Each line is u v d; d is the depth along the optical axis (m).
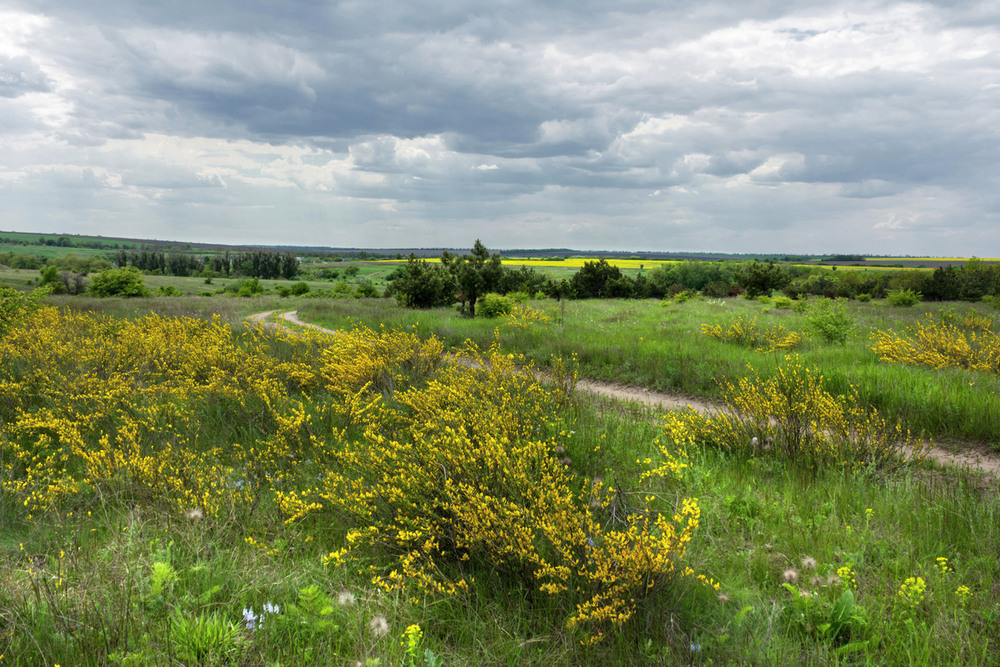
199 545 3.41
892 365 9.88
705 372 10.12
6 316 11.12
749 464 5.25
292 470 5.07
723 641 2.59
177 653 2.32
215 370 8.12
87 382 7.24
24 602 2.63
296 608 2.68
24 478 4.74
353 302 39.00
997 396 7.11
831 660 2.50
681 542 3.03
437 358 9.38
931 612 2.87
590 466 5.08
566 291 56.09
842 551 3.53
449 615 2.90
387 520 3.73
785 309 31.38
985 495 4.38
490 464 3.80
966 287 52.47
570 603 2.90
